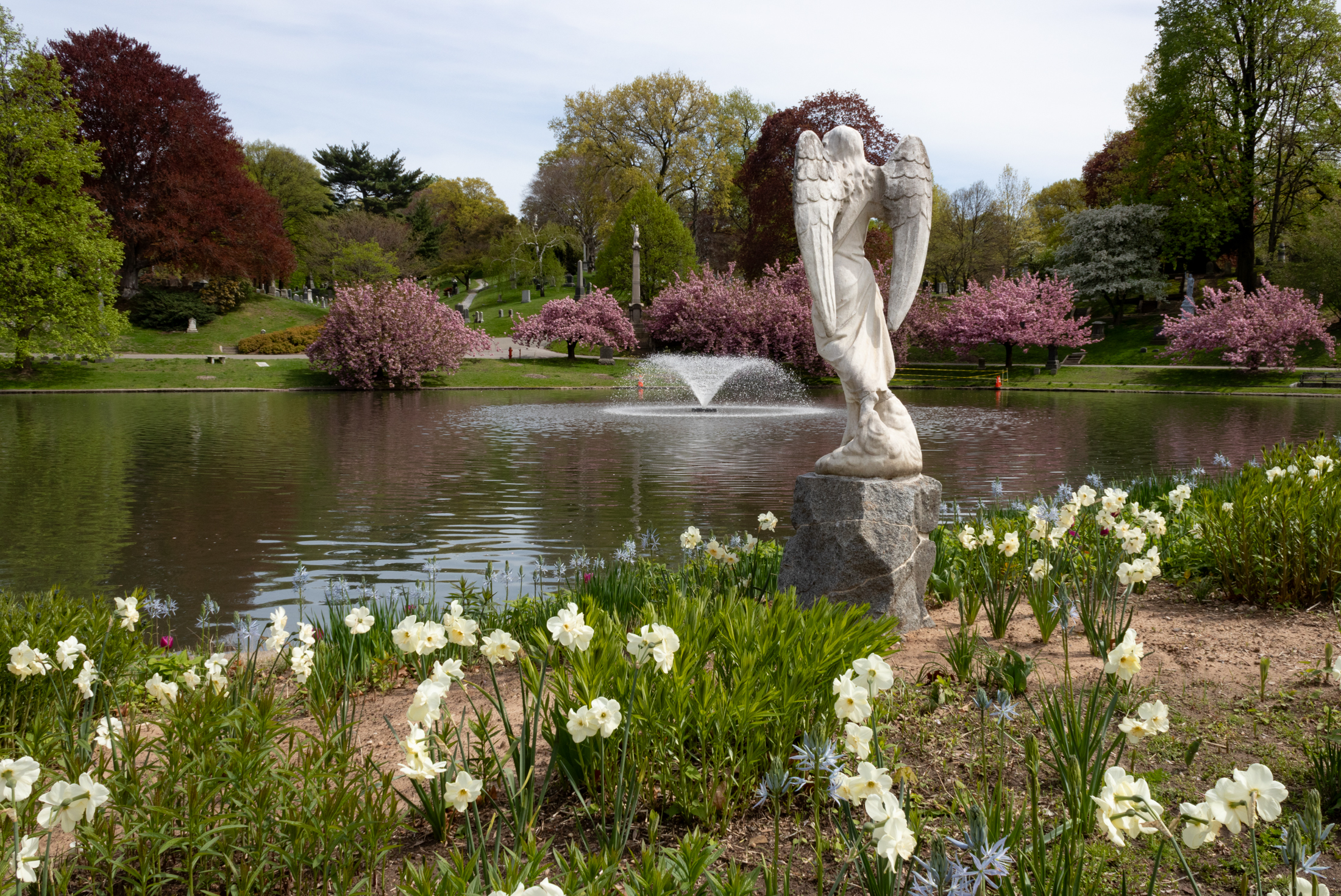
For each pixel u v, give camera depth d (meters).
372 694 4.89
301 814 2.67
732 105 79.44
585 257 83.88
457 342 44.22
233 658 5.20
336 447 19.02
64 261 37.41
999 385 42.62
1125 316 58.16
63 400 33.19
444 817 2.96
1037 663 4.65
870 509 5.50
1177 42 48.44
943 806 3.05
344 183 88.81
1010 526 6.74
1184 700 4.03
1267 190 49.97
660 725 3.09
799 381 48.38
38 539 10.09
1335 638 4.83
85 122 51.47
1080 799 2.84
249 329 57.81
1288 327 41.50
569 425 24.19
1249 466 7.68
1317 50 46.69
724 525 10.84
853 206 5.87
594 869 2.27
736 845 2.91
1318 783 3.07
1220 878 2.67
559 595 6.20
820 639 3.44
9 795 2.21
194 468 15.80
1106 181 66.00
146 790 2.81
